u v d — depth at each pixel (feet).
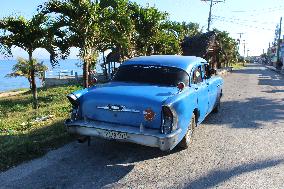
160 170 17.53
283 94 51.39
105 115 18.19
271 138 24.32
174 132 16.98
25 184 15.39
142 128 17.12
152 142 16.72
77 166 17.78
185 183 15.93
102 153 19.92
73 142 21.79
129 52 59.26
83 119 18.92
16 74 96.48
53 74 119.55
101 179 16.19
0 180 15.76
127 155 19.70
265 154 20.52
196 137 24.17
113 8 46.68
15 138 21.67
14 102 57.16
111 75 23.20
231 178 16.63
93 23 44.34
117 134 17.43
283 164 18.78
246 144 22.62
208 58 107.65
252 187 15.64
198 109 22.09
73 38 45.65
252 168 18.08
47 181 15.78
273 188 15.57
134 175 16.78
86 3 42.96
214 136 24.57
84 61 45.85
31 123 27.22
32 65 48.57
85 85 46.52
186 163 18.66
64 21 43.88
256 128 27.43
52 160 18.52
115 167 17.79
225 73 116.78
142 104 17.17
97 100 18.28
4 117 37.11
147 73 21.13
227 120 30.37
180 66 21.42
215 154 20.33
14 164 17.69
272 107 37.99
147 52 71.97
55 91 68.85
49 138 21.50
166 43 69.82
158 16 63.26
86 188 15.15
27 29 46.32
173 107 16.90
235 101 42.42
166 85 20.12
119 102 17.70
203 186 15.62
